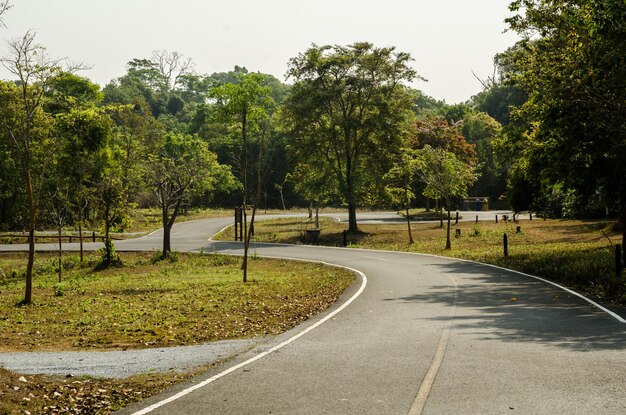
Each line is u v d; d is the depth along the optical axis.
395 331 11.54
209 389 7.49
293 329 12.19
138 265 38.50
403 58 54.97
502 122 110.25
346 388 7.31
